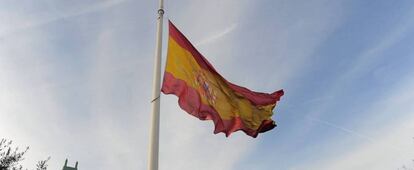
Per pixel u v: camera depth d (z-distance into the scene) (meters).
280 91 12.82
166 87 9.60
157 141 8.88
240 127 10.98
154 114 9.38
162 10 12.25
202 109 10.07
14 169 14.21
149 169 8.41
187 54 10.82
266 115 12.06
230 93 11.38
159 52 11.09
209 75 11.12
